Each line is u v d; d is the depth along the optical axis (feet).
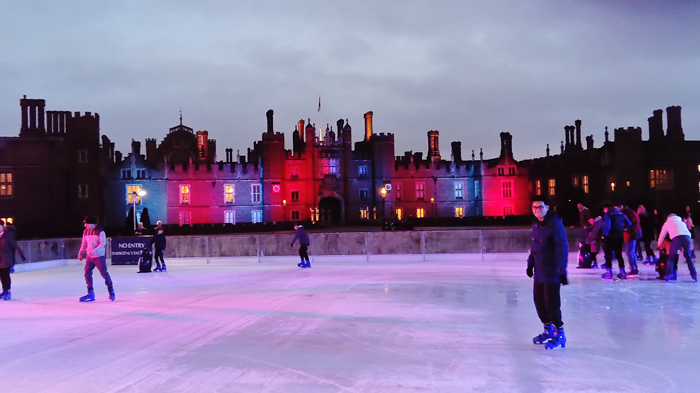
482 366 19.65
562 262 21.79
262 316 30.12
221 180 177.06
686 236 42.57
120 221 170.91
